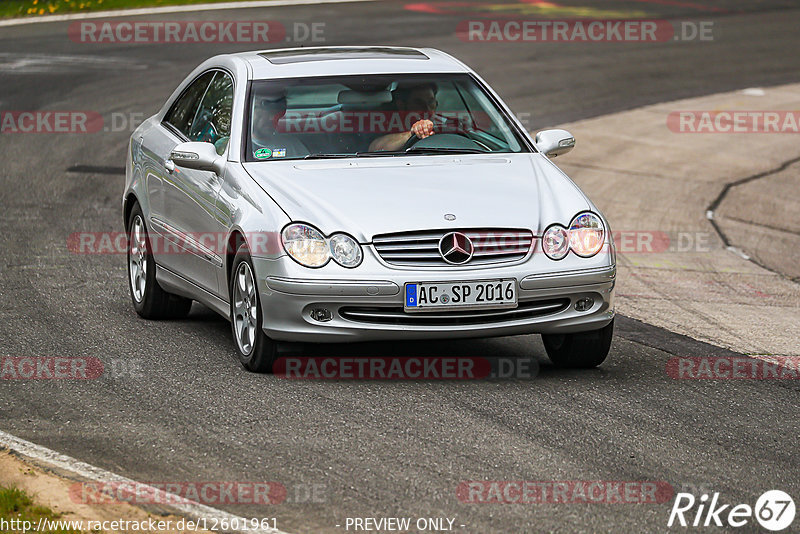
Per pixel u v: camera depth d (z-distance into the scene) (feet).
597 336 86.12
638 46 314.96
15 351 90.58
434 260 80.89
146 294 101.86
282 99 94.53
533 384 83.35
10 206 155.02
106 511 57.82
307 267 80.07
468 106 97.60
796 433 74.18
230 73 99.19
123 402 77.41
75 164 183.11
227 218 86.84
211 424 72.84
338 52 104.42
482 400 78.64
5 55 273.13
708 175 197.77
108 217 150.82
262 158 90.17
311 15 339.16
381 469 65.31
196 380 82.79
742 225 167.53
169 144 102.17
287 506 59.88
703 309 116.67
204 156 90.12
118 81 244.22
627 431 73.20
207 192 91.25
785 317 115.14
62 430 71.67
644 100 252.21
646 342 99.66
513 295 81.15
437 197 84.17
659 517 59.47
